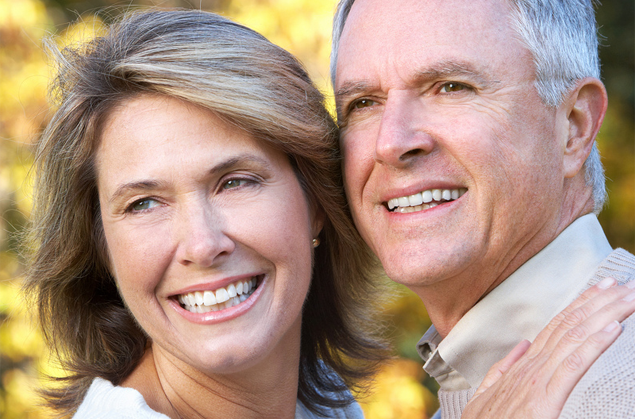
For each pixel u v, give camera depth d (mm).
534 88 1804
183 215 1751
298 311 1907
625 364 1298
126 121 1758
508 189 1802
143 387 1954
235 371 1824
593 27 1954
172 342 1834
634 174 6180
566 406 1332
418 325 5551
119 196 1768
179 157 1725
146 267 1771
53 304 2061
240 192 1807
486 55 1784
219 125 1771
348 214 2146
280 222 1833
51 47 2045
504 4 1811
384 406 5289
